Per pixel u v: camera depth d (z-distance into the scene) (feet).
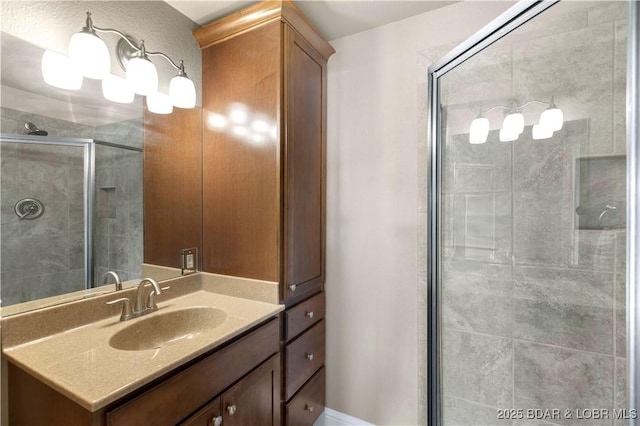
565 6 3.40
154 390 2.61
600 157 3.45
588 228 3.65
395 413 5.23
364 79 5.37
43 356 2.84
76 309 3.51
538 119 3.83
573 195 3.69
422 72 4.91
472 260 4.44
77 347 3.03
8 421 2.94
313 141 5.17
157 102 4.54
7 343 2.96
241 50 4.62
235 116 4.70
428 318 4.73
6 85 3.10
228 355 3.41
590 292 3.72
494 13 4.43
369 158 5.35
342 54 5.55
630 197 2.23
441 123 4.56
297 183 4.72
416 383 5.05
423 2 4.63
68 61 3.49
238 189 4.69
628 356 2.23
